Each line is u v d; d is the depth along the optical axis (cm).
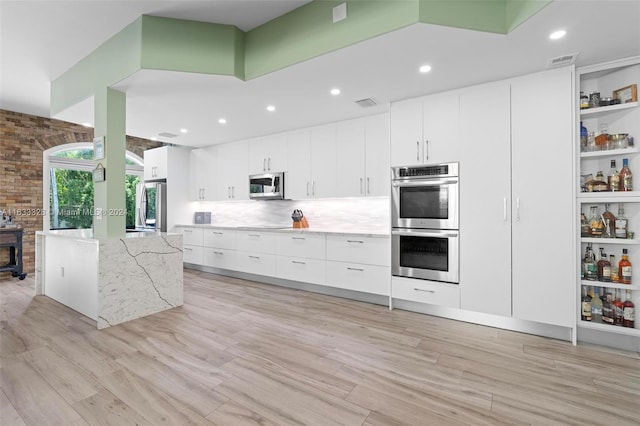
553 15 191
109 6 246
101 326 287
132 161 641
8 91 405
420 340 263
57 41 295
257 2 246
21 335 271
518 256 275
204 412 170
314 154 442
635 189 249
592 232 261
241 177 522
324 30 239
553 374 210
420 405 177
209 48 273
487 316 296
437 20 201
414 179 327
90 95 320
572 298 255
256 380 202
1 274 488
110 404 177
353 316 322
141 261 320
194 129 458
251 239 475
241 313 330
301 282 432
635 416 168
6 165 475
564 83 259
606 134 260
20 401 179
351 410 173
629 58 244
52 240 380
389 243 348
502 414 170
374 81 289
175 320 309
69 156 554
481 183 291
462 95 301
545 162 265
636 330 239
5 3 236
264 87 303
